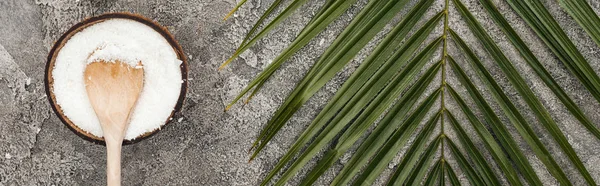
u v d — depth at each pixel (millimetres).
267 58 882
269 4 877
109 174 846
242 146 896
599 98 816
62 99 867
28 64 883
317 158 896
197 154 897
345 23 874
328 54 791
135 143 887
